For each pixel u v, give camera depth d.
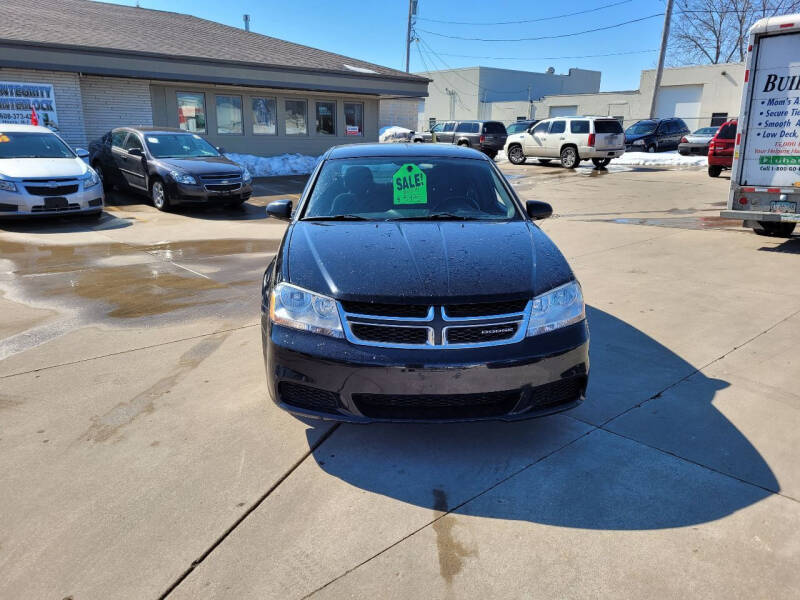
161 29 19.77
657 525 2.60
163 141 12.37
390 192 4.23
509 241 3.53
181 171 11.15
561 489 2.85
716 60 46.56
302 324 2.98
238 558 2.40
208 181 11.23
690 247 8.22
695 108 40.62
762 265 7.10
